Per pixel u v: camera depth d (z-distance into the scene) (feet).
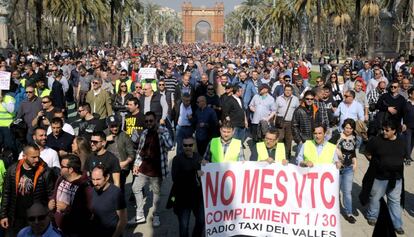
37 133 23.48
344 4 163.73
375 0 134.31
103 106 37.81
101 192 18.38
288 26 226.58
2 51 122.42
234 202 21.74
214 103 39.11
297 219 21.52
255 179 21.74
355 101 35.42
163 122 33.14
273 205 21.65
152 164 25.70
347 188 26.78
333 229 21.31
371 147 24.82
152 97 36.60
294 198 21.56
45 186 20.84
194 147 21.76
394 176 24.47
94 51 135.03
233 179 21.74
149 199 31.14
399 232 24.90
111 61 71.20
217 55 104.99
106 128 29.96
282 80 45.37
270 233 21.66
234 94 38.99
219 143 22.53
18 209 20.58
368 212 26.30
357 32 134.92
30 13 175.32
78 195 19.02
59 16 168.66
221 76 47.14
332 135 32.37
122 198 18.56
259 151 22.43
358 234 25.20
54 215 19.11
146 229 25.95
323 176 21.38
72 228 18.93
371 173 24.99
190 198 21.74
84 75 55.98
